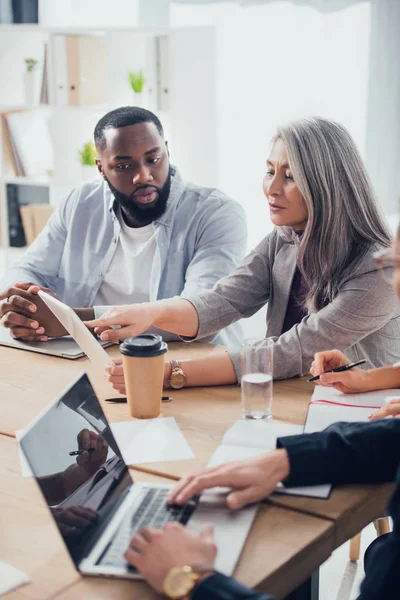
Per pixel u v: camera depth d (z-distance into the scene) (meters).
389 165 4.77
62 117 4.14
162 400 1.69
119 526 1.15
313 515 1.20
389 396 1.64
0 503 1.27
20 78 4.51
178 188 2.64
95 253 2.71
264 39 4.64
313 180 1.89
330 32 4.60
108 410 1.64
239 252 2.61
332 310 1.87
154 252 2.63
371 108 4.68
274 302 2.14
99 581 1.04
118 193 2.56
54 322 2.15
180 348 2.07
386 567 1.08
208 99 3.71
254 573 1.05
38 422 1.15
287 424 1.53
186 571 0.99
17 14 4.89
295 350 1.83
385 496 1.29
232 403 1.67
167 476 1.33
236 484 1.22
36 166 4.49
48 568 1.08
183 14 4.77
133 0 4.93
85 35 4.09
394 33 4.59
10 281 2.76
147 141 2.50
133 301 2.67
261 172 4.78
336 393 1.67
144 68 3.99
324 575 2.25
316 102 4.68
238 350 1.82
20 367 1.94
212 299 2.10
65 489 1.12
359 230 1.91
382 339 2.00
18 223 4.59
